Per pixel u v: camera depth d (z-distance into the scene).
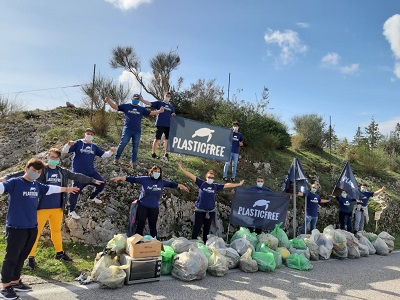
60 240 6.23
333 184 14.40
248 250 7.12
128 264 5.61
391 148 23.95
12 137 11.78
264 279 6.51
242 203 9.09
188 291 5.51
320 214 11.95
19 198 4.83
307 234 9.59
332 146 21.23
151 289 5.48
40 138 11.48
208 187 8.09
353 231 11.80
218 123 14.11
